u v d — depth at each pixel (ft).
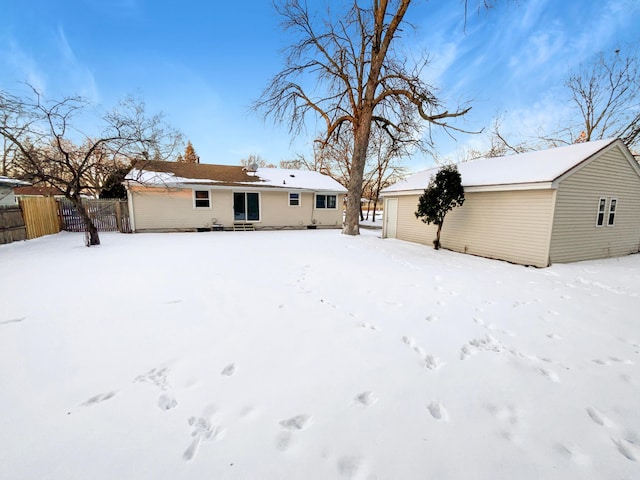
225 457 5.33
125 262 21.90
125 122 30.27
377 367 8.46
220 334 10.31
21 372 7.88
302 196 54.60
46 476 4.87
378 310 12.95
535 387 7.71
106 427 5.98
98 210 44.62
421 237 36.60
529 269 23.08
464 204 30.55
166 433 5.86
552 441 5.90
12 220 32.01
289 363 8.55
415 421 6.38
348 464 5.27
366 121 39.73
